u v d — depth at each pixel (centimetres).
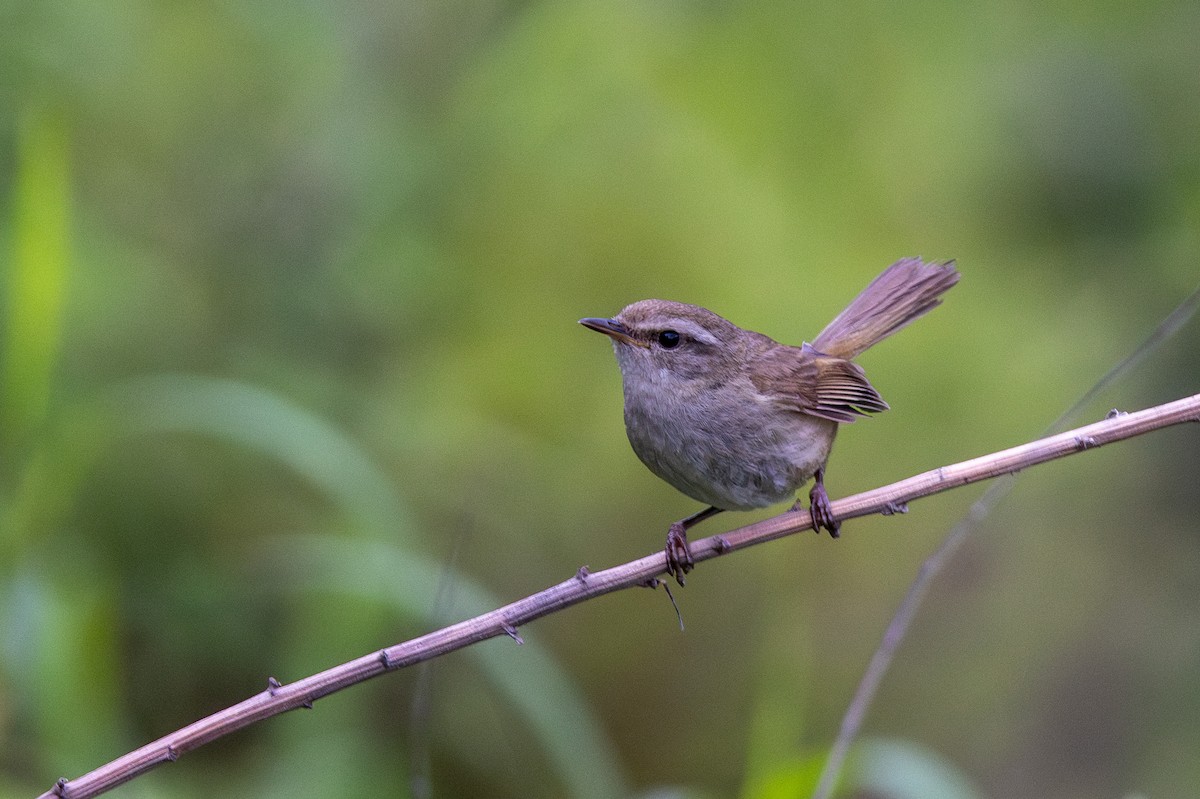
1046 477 1490
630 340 815
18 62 1025
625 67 1374
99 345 1038
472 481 1235
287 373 1103
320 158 1170
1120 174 1072
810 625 1414
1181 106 1081
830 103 1434
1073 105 1077
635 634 1309
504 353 1341
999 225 1160
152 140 1152
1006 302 1437
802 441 811
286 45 1168
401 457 1191
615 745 1271
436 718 1125
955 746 1333
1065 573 1446
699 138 1437
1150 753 1297
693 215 1426
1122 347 1282
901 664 1403
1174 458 1382
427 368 1253
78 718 816
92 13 1060
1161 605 1386
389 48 1255
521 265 1362
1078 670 1374
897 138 1426
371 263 1168
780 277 1433
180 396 926
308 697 575
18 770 839
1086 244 1109
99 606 870
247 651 1020
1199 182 1079
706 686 1299
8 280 916
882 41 1416
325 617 921
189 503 1066
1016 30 1260
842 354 941
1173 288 1171
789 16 1427
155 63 1151
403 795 1005
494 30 1298
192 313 1103
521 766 1133
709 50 1434
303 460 912
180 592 1005
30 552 859
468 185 1269
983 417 1478
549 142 1373
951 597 1454
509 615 616
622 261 1405
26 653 791
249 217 1153
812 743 1326
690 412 800
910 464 1473
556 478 1302
